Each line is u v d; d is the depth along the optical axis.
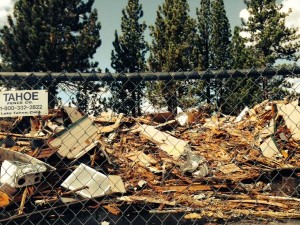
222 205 5.17
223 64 33.47
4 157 5.44
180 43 28.47
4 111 2.28
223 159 8.09
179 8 28.55
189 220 4.44
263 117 10.86
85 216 4.65
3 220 4.32
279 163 7.60
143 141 9.08
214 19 33.88
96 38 26.91
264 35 31.58
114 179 5.71
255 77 2.77
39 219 4.59
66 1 27.28
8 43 25.83
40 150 6.41
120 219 4.54
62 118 9.23
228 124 11.35
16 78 2.32
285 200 5.32
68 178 5.51
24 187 5.16
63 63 25.31
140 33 32.69
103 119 9.72
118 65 31.73
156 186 6.23
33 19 25.58
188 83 2.87
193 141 9.59
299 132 8.74
